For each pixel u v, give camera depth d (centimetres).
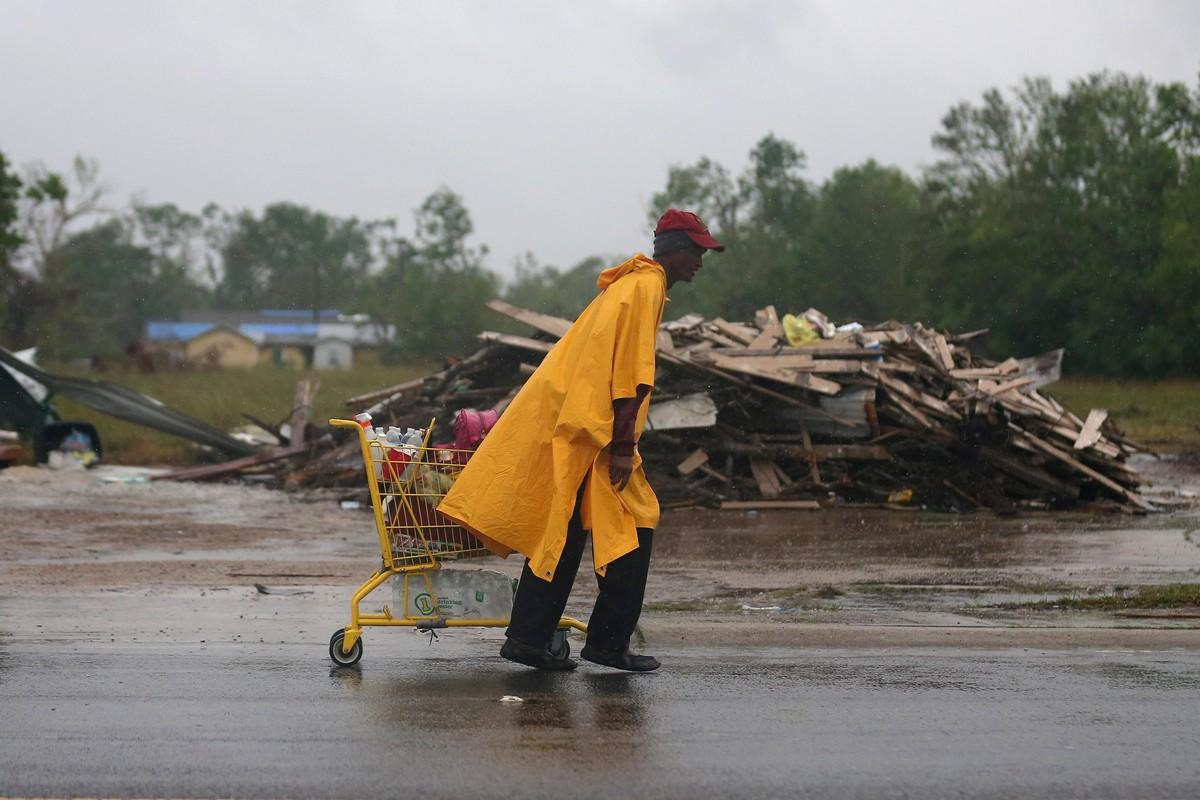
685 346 1625
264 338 9831
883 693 496
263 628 640
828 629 626
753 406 1492
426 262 9244
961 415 1402
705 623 648
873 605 738
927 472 1443
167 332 10631
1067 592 786
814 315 1692
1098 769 392
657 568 917
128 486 1612
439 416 1667
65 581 802
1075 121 5591
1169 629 632
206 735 427
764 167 7750
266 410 2919
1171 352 4759
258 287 13450
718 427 1466
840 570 904
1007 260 5359
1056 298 5209
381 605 716
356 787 371
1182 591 763
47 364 6016
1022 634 618
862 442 1461
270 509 1387
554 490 497
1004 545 1059
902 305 6175
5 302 5819
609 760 398
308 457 1788
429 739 423
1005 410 1380
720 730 436
